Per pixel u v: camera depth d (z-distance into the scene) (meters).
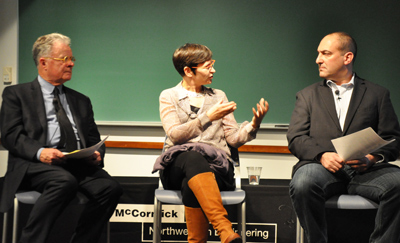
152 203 2.44
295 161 3.09
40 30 3.16
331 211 2.46
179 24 3.12
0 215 2.40
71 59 2.22
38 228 1.89
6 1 3.17
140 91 3.13
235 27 3.10
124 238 2.45
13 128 2.06
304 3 3.08
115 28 3.15
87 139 2.28
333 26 3.06
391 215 1.86
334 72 2.21
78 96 2.34
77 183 2.00
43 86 2.21
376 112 2.14
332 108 2.17
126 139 3.14
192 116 2.13
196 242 1.96
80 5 3.15
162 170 2.07
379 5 3.04
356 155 1.87
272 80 3.08
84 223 2.07
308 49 3.07
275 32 3.09
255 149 3.07
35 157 1.99
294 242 2.40
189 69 2.17
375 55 3.04
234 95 3.10
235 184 2.21
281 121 3.08
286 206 2.41
